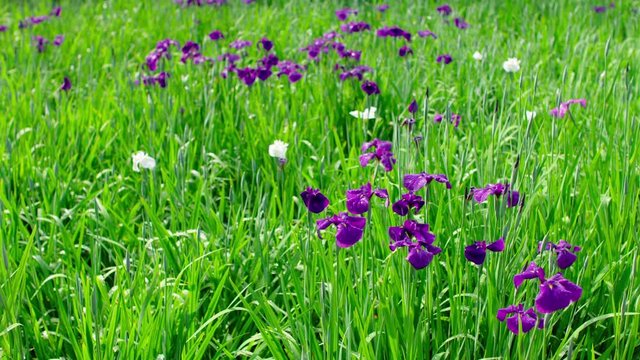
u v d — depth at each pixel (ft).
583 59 19.85
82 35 28.60
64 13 34.27
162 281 10.52
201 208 13.10
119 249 12.89
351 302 9.48
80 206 13.87
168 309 9.75
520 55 22.76
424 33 23.57
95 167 16.66
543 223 11.12
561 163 13.48
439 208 11.11
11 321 9.71
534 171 10.93
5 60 25.80
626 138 13.12
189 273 10.88
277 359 9.15
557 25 27.91
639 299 9.39
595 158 12.81
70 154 16.29
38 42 24.93
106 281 12.84
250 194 13.82
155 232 13.24
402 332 9.23
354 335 9.64
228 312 10.58
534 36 25.73
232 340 10.38
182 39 28.32
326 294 9.81
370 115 15.20
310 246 10.73
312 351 9.08
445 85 20.40
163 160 15.94
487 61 21.74
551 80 21.66
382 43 24.59
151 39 28.17
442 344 9.11
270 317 9.65
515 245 11.07
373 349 9.65
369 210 9.12
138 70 22.44
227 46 26.55
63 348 10.68
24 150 16.07
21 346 9.46
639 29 27.02
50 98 21.11
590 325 10.39
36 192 14.93
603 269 10.50
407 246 8.17
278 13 32.19
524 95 17.33
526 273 7.48
